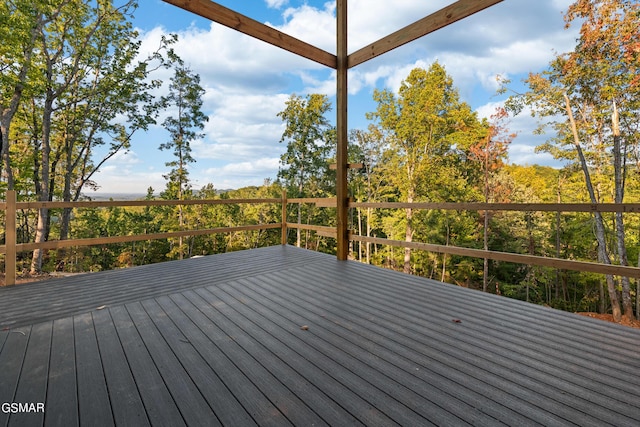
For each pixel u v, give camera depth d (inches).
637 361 64.7
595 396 53.0
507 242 598.5
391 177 713.6
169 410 48.9
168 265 151.8
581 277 497.4
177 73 663.8
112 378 57.7
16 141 477.4
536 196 554.6
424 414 48.2
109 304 97.6
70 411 48.4
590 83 369.1
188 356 66.0
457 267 646.5
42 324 82.3
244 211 880.9
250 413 48.3
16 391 53.5
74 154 553.9
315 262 159.3
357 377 58.4
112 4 467.5
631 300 446.9
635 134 351.9
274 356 66.2
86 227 660.1
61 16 433.1
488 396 52.8
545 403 51.0
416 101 644.7
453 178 628.4
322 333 77.7
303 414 48.1
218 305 97.3
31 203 122.0
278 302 100.3
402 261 714.8
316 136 819.4
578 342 73.3
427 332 78.6
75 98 488.7
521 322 85.0
